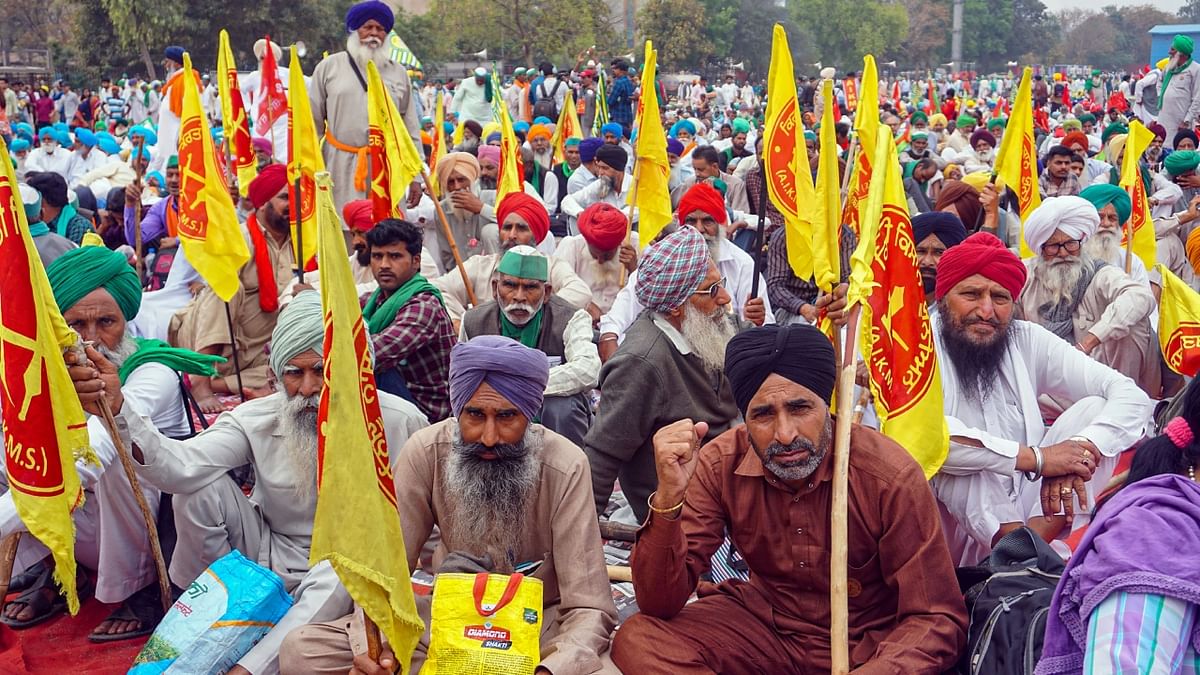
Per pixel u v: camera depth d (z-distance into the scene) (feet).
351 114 32.86
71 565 11.36
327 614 12.81
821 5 260.21
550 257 24.59
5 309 11.00
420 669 11.81
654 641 11.89
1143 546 9.04
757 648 12.18
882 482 11.68
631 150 48.83
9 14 185.37
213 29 139.74
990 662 11.27
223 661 12.39
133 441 13.00
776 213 32.32
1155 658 8.71
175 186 31.65
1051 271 21.04
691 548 12.21
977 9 345.72
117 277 15.80
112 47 148.05
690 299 16.70
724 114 110.11
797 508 11.97
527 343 19.38
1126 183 26.13
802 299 22.17
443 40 174.81
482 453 12.51
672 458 11.42
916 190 35.76
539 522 12.82
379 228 18.80
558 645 11.84
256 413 14.49
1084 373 15.58
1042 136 64.90
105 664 14.30
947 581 11.54
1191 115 61.77
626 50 189.37
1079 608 9.32
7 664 14.12
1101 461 15.83
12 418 11.14
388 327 18.52
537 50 175.22
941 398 14.08
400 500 12.80
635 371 16.46
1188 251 25.41
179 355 15.75
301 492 14.35
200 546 14.07
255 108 46.09
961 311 15.29
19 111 104.22
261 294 24.35
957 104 110.01
